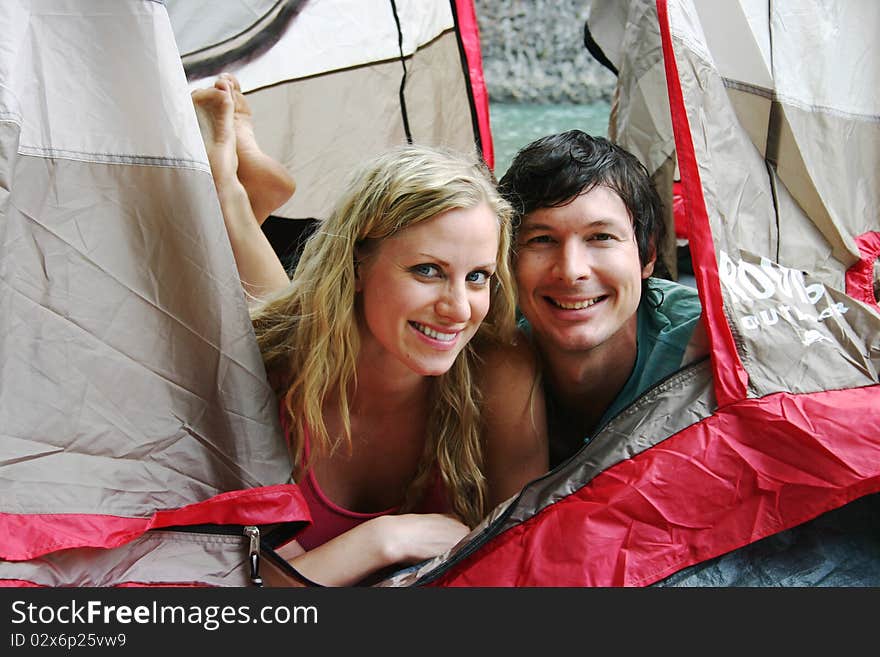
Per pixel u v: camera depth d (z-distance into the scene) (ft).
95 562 3.28
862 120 4.91
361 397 4.05
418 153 3.77
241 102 5.56
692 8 4.07
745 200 4.25
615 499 3.64
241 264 5.25
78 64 3.41
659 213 4.47
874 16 4.99
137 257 3.48
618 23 6.06
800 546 3.85
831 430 3.78
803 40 4.66
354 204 3.76
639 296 4.09
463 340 3.79
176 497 3.48
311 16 6.00
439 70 6.40
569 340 4.04
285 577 3.58
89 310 3.41
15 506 3.18
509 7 10.50
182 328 3.53
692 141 3.91
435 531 3.90
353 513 4.16
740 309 3.93
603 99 10.47
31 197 3.34
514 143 9.32
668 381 3.87
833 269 4.63
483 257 3.66
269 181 5.55
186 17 5.65
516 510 3.74
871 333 4.25
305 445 3.99
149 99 3.46
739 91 4.32
